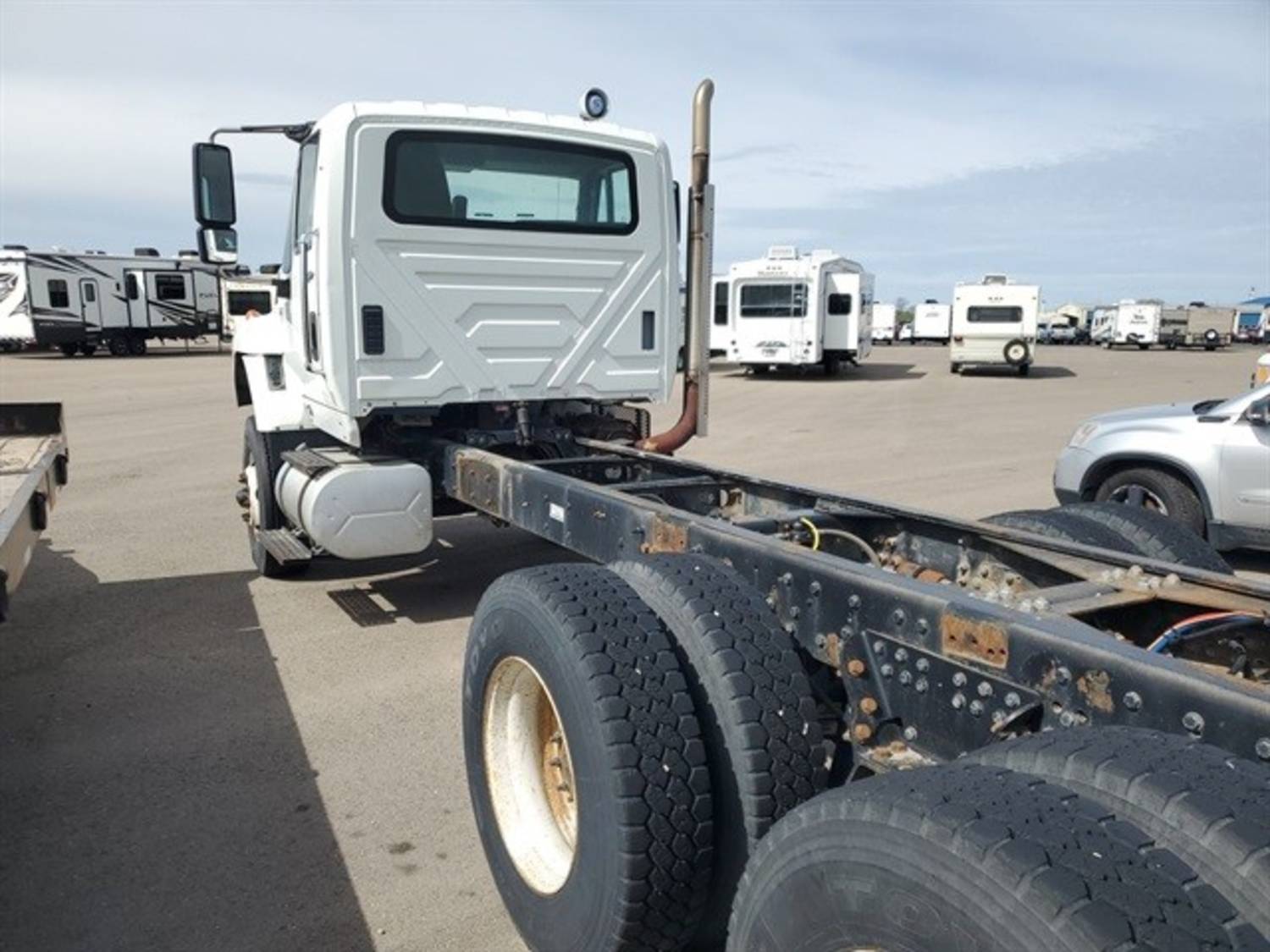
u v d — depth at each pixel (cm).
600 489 377
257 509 612
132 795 366
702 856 232
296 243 526
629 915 228
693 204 522
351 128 467
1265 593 247
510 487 437
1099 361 3816
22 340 3173
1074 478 731
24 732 418
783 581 270
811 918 171
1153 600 263
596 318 545
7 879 311
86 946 279
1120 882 140
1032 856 143
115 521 834
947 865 149
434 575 661
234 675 484
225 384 2264
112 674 485
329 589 630
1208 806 151
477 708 293
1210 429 667
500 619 276
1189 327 5412
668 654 243
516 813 281
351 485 481
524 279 519
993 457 1233
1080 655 193
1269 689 179
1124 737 173
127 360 3275
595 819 233
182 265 3506
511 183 512
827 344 2680
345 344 479
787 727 232
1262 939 135
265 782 377
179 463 1149
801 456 1241
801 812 180
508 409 568
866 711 240
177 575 662
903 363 3606
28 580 651
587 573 273
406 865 323
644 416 605
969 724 217
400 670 492
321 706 448
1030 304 2712
